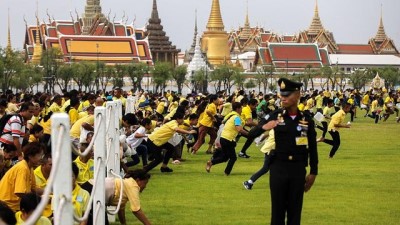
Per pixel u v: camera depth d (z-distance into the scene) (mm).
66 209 17047
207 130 56844
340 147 64625
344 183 40844
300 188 23016
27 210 21406
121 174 37094
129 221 30469
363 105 119500
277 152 23094
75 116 42000
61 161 16891
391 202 34719
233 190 38438
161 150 44469
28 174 24484
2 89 174000
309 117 23156
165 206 33781
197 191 38156
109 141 29531
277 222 23250
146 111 61688
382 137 76312
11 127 33438
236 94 82000
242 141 72875
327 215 31391
